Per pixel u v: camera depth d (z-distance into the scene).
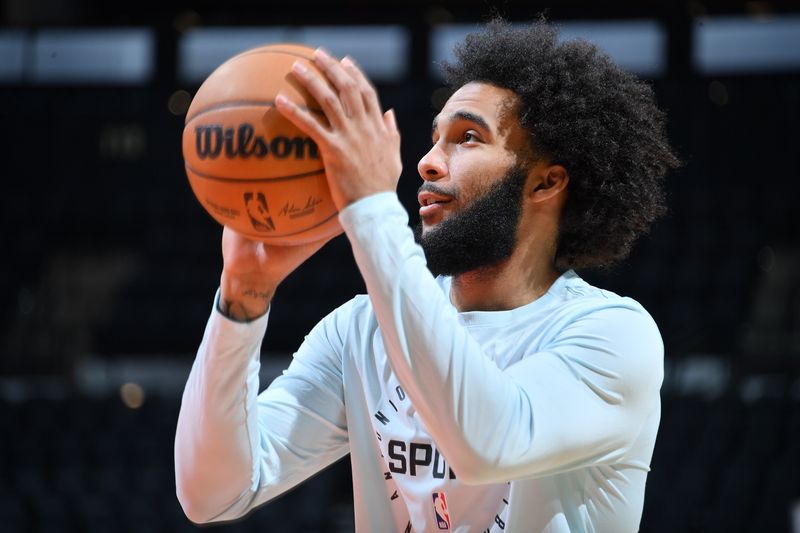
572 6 18.20
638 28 18.11
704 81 17.98
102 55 19.38
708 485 12.13
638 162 3.26
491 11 3.93
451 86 3.38
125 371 16.83
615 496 2.90
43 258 18.64
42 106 19.33
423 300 2.46
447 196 3.00
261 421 3.18
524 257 3.09
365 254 2.47
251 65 2.54
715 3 18.02
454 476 2.88
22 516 11.75
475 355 2.50
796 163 17.58
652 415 2.94
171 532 11.83
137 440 13.70
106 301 18.78
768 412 12.99
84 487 12.83
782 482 12.02
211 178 2.52
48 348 17.48
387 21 18.66
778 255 17.16
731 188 17.39
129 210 18.70
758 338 16.64
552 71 3.09
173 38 19.20
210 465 2.93
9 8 19.34
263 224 2.56
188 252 18.00
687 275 16.30
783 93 17.86
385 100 18.02
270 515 11.69
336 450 3.34
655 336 2.88
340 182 2.47
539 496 2.82
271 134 2.46
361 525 3.16
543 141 3.04
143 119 19.16
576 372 2.67
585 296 3.06
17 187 19.09
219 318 2.83
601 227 3.27
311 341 3.34
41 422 14.10
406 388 2.54
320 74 2.48
